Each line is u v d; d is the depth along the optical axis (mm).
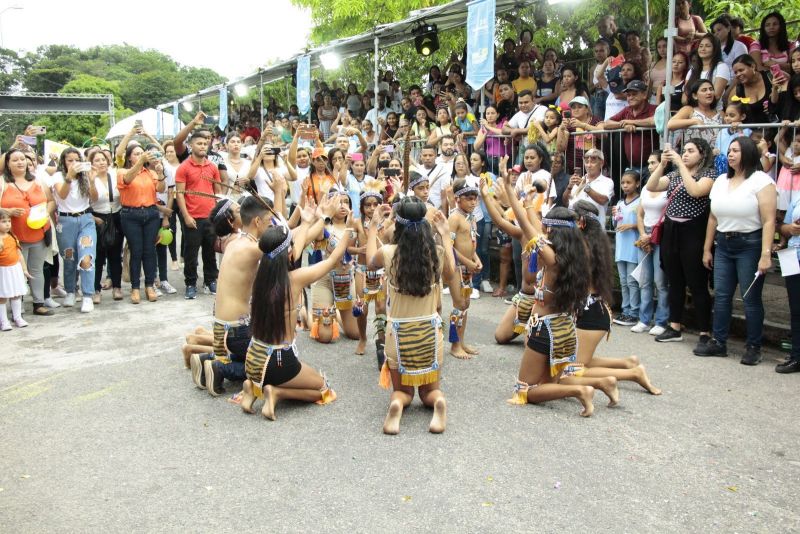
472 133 10195
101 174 8539
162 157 9547
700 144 6312
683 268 6402
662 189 6688
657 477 3877
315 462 4105
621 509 3529
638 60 8805
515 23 12797
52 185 8375
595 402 5059
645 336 6828
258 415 4887
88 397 5316
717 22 7996
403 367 4633
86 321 7809
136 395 5344
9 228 7371
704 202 6207
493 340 6773
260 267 4758
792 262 5477
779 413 4785
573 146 8414
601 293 5262
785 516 3465
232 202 5688
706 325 6344
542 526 3371
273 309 4699
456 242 6141
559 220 4828
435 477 3893
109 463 4141
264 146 9195
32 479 3943
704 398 5094
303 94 13227
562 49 13602
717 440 4359
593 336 5254
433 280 4566
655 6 11430
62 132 44469
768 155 6695
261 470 4016
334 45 12773
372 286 5891
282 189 6047
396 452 4227
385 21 16984
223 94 18562
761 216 5633
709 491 3717
